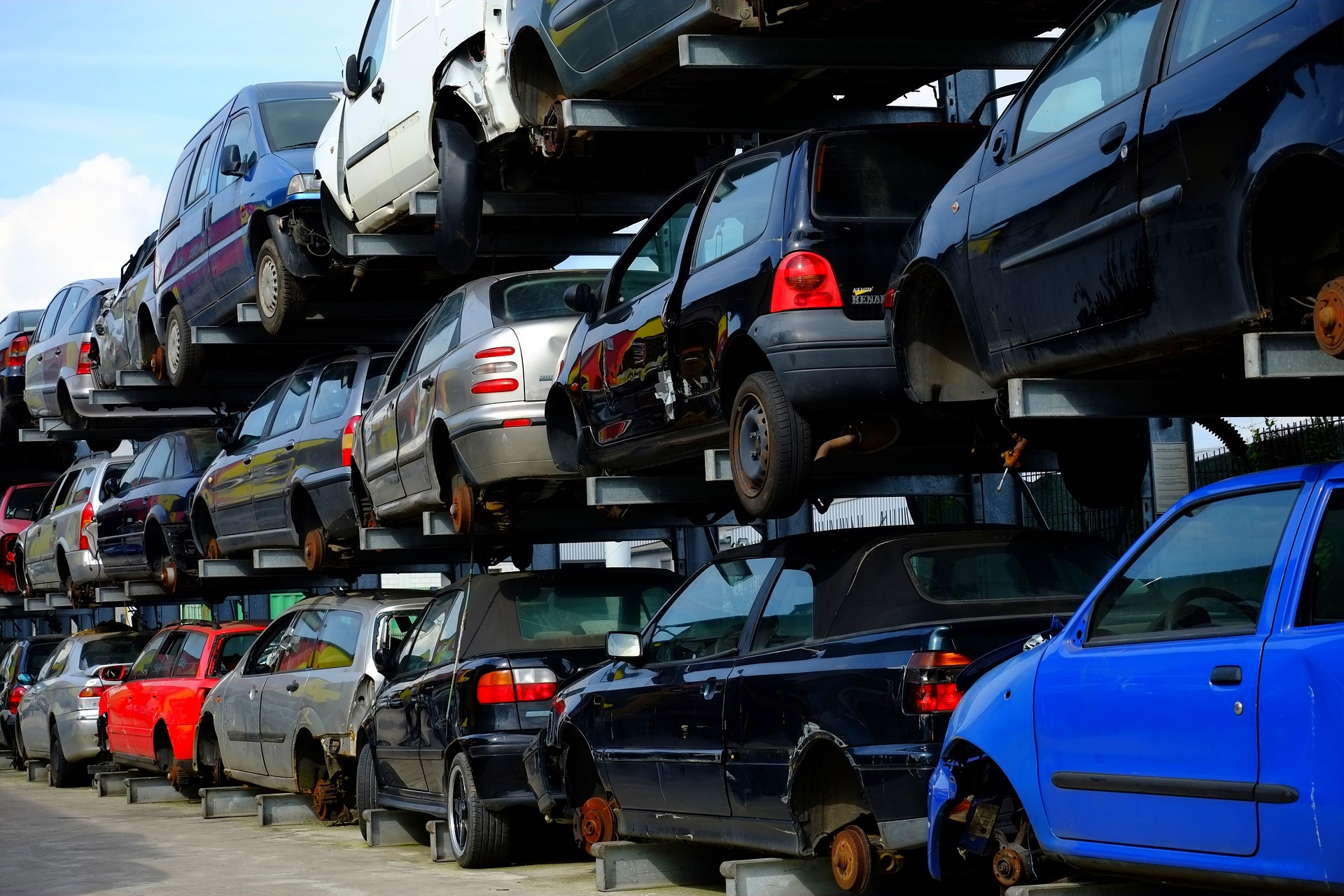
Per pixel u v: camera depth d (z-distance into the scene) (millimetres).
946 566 10305
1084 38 9109
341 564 22828
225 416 31484
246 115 24672
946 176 12031
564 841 16672
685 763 11539
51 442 43938
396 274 23656
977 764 8984
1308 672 6836
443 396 17312
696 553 23578
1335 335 7391
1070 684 8141
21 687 35594
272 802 20203
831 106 17000
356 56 21391
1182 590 7801
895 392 11547
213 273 25969
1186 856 7469
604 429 14867
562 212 20109
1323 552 7105
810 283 11539
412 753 15906
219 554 26781
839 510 22672
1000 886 11023
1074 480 13266
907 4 13852
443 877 14266
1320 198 7633
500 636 15055
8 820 22984
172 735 24266
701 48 14203
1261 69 7504
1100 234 8641
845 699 9742
